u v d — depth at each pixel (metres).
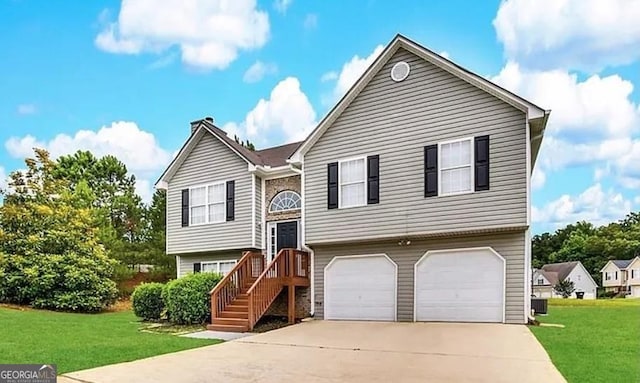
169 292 13.96
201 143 18.14
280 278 14.17
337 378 6.48
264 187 16.97
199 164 18.09
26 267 17.03
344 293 14.62
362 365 7.38
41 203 19.09
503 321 12.12
